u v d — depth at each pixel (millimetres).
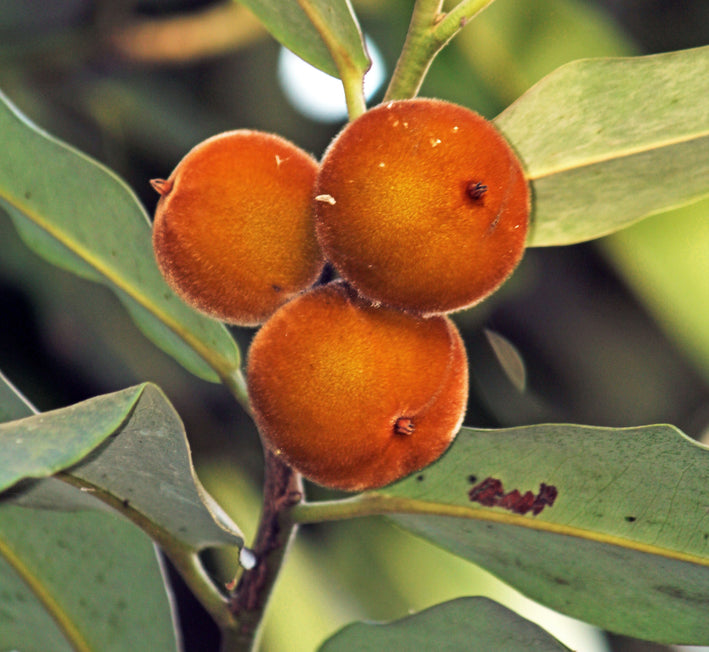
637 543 283
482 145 268
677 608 284
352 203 267
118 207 296
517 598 342
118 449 273
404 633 287
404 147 267
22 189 298
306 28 286
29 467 258
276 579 283
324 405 269
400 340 270
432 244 266
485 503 286
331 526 346
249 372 272
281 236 276
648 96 284
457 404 275
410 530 291
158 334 298
